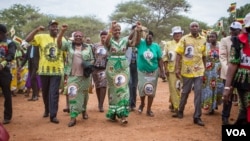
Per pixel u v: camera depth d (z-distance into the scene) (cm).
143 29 793
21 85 1295
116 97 755
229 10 1191
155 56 832
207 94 854
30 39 760
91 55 761
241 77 457
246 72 455
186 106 989
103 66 893
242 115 468
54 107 780
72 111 745
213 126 748
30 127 741
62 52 788
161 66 857
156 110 939
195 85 765
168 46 886
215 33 838
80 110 755
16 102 1082
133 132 693
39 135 677
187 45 769
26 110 940
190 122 783
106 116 779
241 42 454
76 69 739
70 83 741
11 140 643
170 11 4778
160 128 727
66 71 750
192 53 767
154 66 834
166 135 671
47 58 773
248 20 450
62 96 1211
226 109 748
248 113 457
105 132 693
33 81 1102
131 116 850
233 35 724
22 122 789
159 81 1833
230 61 464
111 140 637
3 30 722
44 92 813
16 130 717
